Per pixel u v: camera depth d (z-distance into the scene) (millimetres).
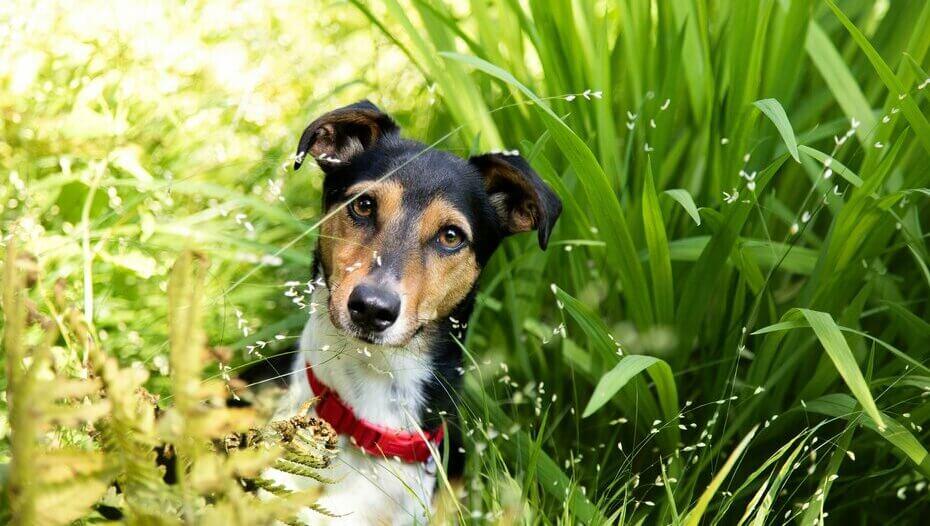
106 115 895
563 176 922
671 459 798
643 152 905
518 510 728
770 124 906
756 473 721
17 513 502
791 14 876
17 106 901
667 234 925
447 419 808
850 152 899
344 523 754
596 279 919
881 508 856
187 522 521
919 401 826
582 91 911
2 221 842
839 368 701
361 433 761
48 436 590
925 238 892
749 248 848
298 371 787
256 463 531
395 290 751
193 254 530
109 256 822
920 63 850
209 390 523
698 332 884
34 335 774
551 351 926
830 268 825
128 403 524
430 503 789
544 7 908
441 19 897
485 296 904
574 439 898
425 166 811
